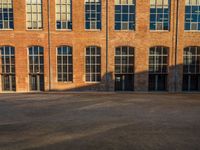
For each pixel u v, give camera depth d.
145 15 25.73
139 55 26.08
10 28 25.75
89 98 22.30
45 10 25.55
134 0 25.72
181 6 25.69
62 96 23.39
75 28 25.73
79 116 15.55
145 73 26.20
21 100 21.27
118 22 25.94
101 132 12.21
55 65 26.03
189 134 11.89
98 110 17.27
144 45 26.03
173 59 26.16
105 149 10.03
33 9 25.67
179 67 26.23
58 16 25.83
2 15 25.64
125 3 25.73
